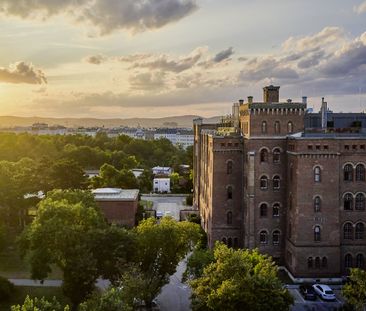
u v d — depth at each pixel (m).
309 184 80.06
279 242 87.12
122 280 59.72
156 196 171.12
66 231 63.38
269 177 86.50
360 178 81.44
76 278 61.38
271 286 53.34
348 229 81.81
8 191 104.88
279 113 86.31
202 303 53.88
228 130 101.44
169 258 65.19
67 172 121.00
